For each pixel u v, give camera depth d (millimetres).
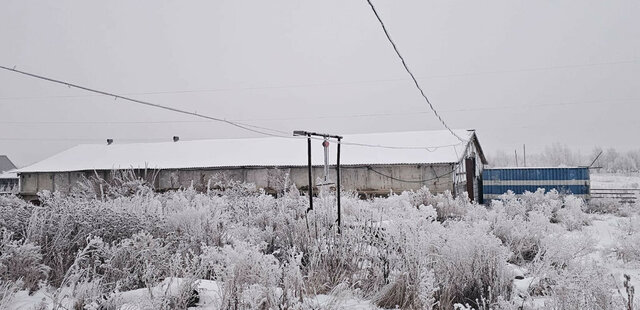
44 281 5594
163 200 11516
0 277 5148
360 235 6996
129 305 4539
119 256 5805
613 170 93188
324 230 7359
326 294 5492
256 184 29641
